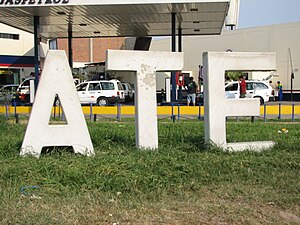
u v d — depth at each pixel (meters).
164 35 30.22
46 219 4.75
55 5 19.75
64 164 6.85
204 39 43.94
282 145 9.12
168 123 14.68
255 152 8.57
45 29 27.33
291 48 38.06
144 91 8.55
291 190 6.06
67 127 8.11
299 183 6.38
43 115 8.02
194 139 9.53
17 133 11.59
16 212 4.95
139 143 8.58
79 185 6.09
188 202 5.53
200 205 5.39
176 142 9.33
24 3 19.70
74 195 5.75
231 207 5.32
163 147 8.78
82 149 8.13
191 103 21.09
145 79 8.54
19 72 39.03
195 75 44.69
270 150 8.79
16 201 5.39
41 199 5.54
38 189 5.88
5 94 19.23
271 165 7.48
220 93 8.80
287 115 18.89
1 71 38.06
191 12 21.86
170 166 7.00
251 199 5.67
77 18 23.42
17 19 23.50
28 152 7.89
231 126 13.70
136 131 8.70
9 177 6.35
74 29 27.45
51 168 6.62
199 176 6.73
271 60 8.93
